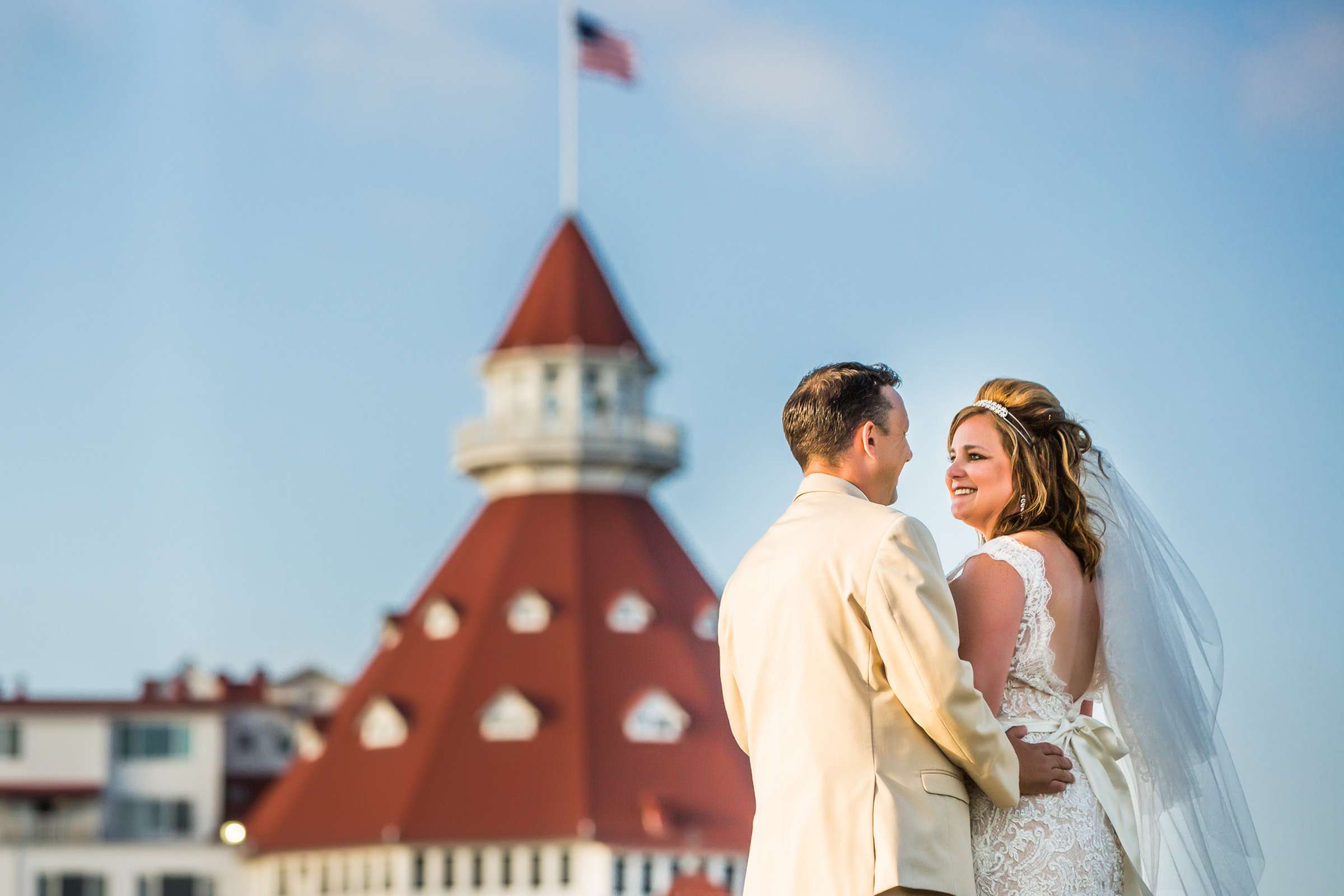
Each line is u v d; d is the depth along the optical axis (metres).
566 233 95.06
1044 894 6.89
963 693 6.63
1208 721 7.42
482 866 76.81
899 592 6.69
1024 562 7.16
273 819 82.62
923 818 6.66
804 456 7.26
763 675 6.92
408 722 81.00
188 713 87.75
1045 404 7.53
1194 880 7.42
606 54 92.31
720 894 65.88
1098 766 7.13
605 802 76.25
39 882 84.06
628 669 80.81
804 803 6.70
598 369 90.19
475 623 83.31
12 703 86.38
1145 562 7.54
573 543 85.31
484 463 88.06
